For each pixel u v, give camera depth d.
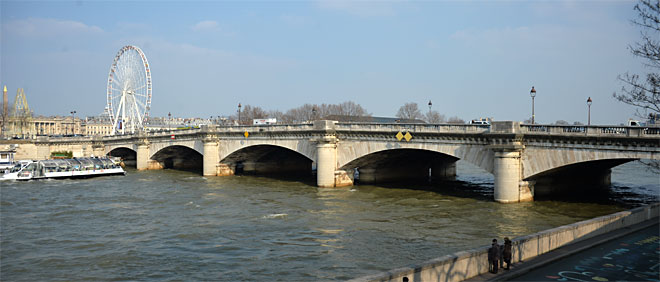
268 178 98.50
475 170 116.75
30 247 44.09
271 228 49.53
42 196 75.69
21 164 115.50
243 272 35.66
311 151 82.56
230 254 40.47
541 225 47.28
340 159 79.62
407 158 84.88
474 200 62.84
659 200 62.03
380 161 83.56
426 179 93.62
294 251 40.78
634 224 37.78
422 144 67.00
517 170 57.56
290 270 35.78
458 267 23.89
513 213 52.75
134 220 55.38
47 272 36.84
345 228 48.78
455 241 42.44
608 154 49.53
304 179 95.50
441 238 43.62
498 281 24.17
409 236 44.75
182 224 52.53
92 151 145.50
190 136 111.44
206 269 36.62
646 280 24.83
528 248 27.94
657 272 26.19
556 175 65.50
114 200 70.56
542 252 29.06
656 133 45.41
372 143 74.00
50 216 58.53
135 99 141.00
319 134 79.62
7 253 42.16
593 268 26.88
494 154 58.72
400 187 79.00
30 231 50.47
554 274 25.84
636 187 77.44
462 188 77.25
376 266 36.16
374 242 42.97
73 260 39.84
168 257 40.06
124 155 150.62
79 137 152.50
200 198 70.75
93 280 34.81
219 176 103.62
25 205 66.81
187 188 83.06
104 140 143.88
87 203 68.12
